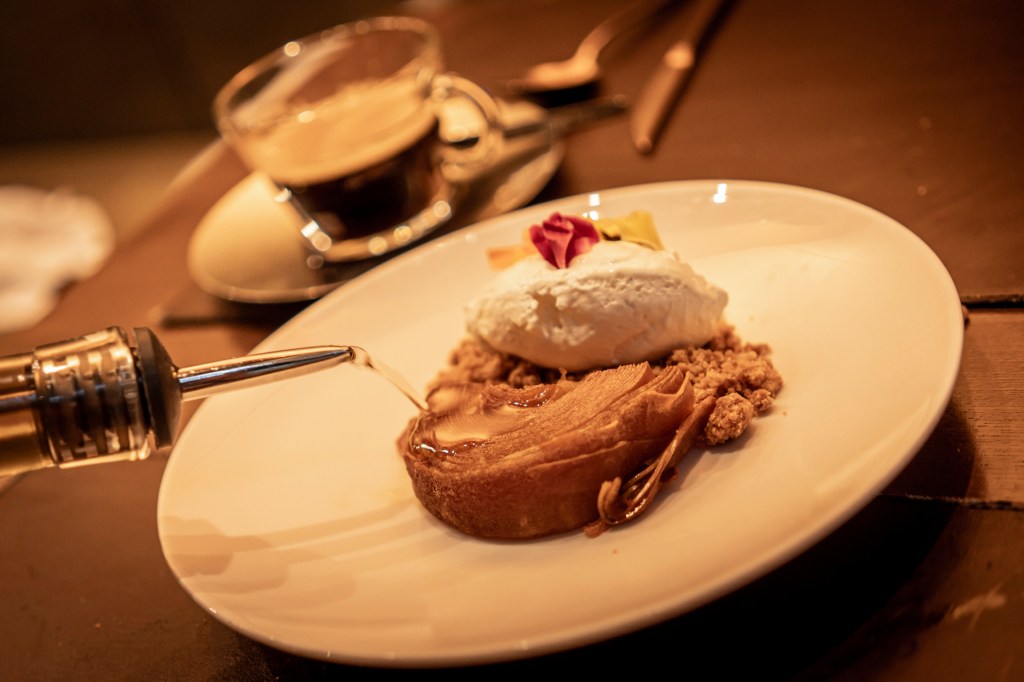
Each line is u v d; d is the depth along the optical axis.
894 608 0.29
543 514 0.32
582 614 0.28
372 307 0.42
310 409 0.38
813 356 0.34
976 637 0.28
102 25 1.34
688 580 0.28
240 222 0.54
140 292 0.52
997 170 0.42
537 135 0.54
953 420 0.32
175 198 0.62
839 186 0.44
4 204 1.18
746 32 0.58
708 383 0.34
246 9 1.30
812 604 0.29
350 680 0.31
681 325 0.36
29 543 0.39
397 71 0.55
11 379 0.31
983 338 0.35
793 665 0.29
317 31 1.31
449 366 0.39
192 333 0.47
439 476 0.33
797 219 0.38
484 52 0.67
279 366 0.34
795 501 0.29
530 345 0.37
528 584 0.30
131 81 1.39
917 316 0.32
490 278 0.42
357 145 0.49
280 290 0.47
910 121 0.46
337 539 0.33
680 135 0.51
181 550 0.33
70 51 1.37
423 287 0.42
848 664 0.28
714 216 0.40
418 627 0.30
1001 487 0.30
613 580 0.29
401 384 0.37
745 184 0.40
